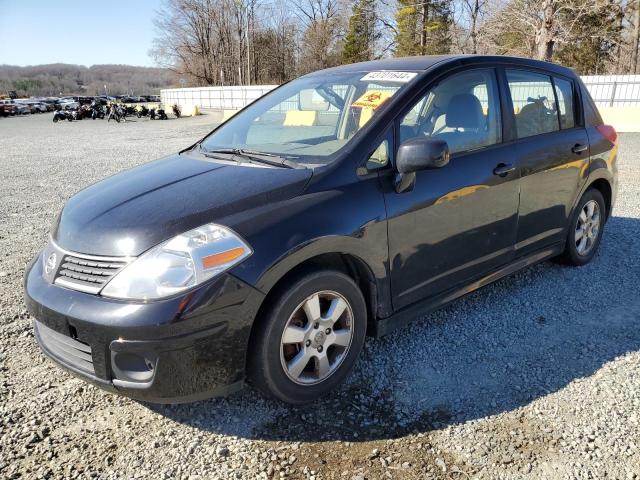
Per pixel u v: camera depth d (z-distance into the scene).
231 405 2.81
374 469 2.34
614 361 3.16
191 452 2.46
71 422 2.68
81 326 2.34
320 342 2.73
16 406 2.80
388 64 3.63
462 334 3.53
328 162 2.86
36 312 2.55
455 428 2.60
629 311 3.81
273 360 2.55
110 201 2.80
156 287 2.29
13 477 2.30
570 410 2.71
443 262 3.26
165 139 18.84
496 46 30.64
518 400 2.81
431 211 3.09
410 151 2.77
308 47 64.62
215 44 71.06
